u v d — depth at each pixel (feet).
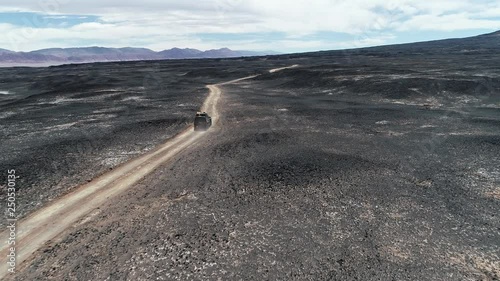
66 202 54.90
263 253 40.63
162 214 50.70
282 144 87.25
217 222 48.06
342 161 72.49
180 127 109.50
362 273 36.81
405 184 60.08
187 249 41.65
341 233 44.68
